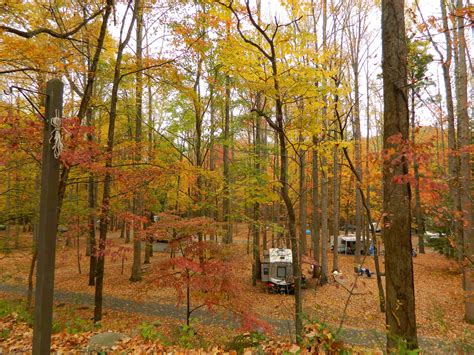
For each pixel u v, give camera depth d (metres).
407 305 4.36
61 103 3.33
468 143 8.47
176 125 11.81
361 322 9.43
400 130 4.54
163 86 10.56
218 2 5.73
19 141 5.22
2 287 14.05
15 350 5.03
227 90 10.98
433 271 17.02
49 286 3.09
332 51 6.87
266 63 6.58
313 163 15.60
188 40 8.30
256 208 14.41
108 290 13.81
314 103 6.66
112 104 9.20
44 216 3.11
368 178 5.89
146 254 19.28
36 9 7.16
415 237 28.33
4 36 5.86
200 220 6.30
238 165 11.62
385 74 4.69
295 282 6.83
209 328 9.09
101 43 7.75
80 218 9.49
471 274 7.27
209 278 5.64
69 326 7.16
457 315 10.38
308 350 3.96
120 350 4.60
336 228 16.94
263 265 15.40
